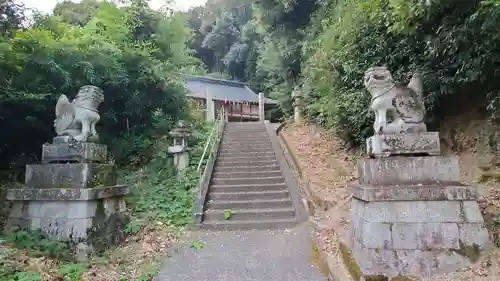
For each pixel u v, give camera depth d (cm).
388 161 424
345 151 935
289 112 1731
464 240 386
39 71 671
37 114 712
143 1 1135
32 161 743
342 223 585
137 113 970
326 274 424
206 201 747
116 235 542
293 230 623
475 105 593
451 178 416
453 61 531
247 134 1304
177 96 1100
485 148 559
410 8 465
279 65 1658
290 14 1359
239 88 2750
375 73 455
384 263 383
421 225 392
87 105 531
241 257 491
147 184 813
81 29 846
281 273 430
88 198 477
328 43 878
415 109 445
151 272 435
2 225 531
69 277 400
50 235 479
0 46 585
